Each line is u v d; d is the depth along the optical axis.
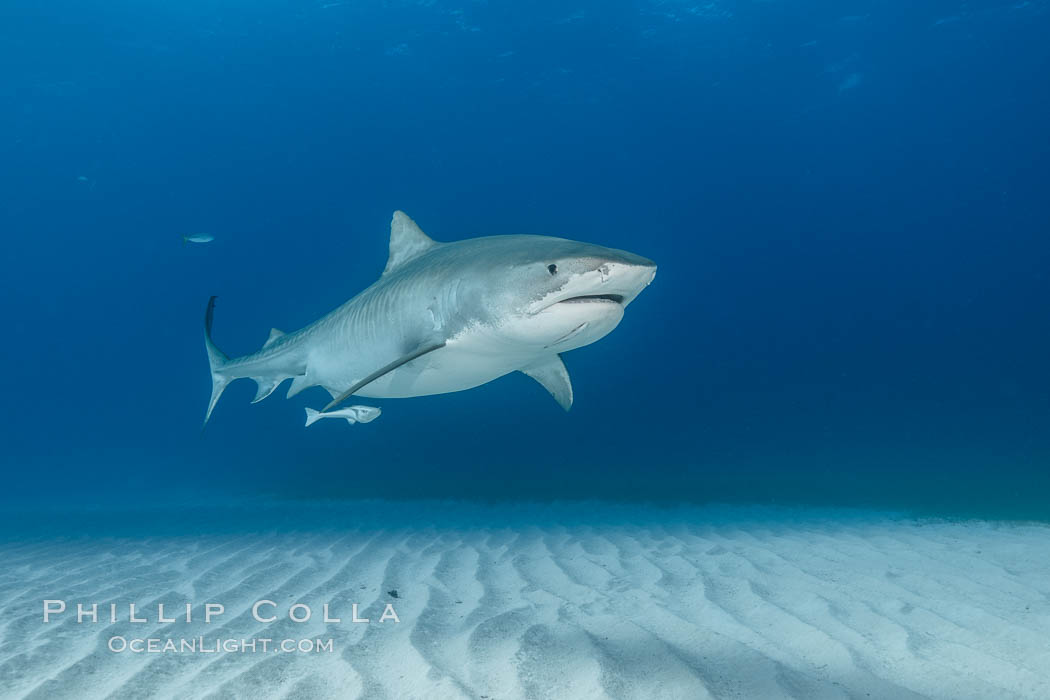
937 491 11.85
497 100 33.62
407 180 40.94
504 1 26.44
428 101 33.69
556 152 39.34
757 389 33.16
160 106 32.47
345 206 41.41
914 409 29.94
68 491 20.91
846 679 2.83
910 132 35.34
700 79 31.77
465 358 4.06
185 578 5.12
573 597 4.22
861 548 5.99
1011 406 30.42
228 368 6.61
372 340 4.53
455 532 7.47
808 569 5.04
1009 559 5.32
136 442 38.09
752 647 3.20
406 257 5.08
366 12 26.94
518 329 3.63
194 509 12.39
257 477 19.70
